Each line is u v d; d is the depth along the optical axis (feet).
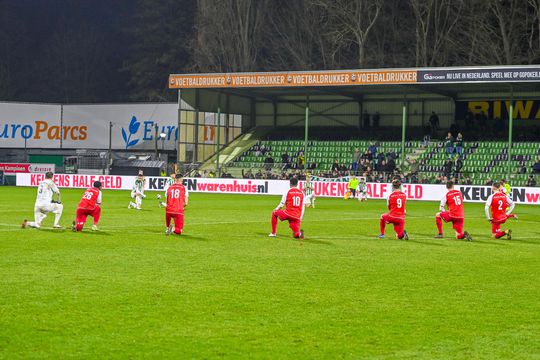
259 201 187.01
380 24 324.19
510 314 53.67
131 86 457.27
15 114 315.17
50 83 464.65
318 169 250.57
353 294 60.03
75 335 46.39
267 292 60.23
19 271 67.46
